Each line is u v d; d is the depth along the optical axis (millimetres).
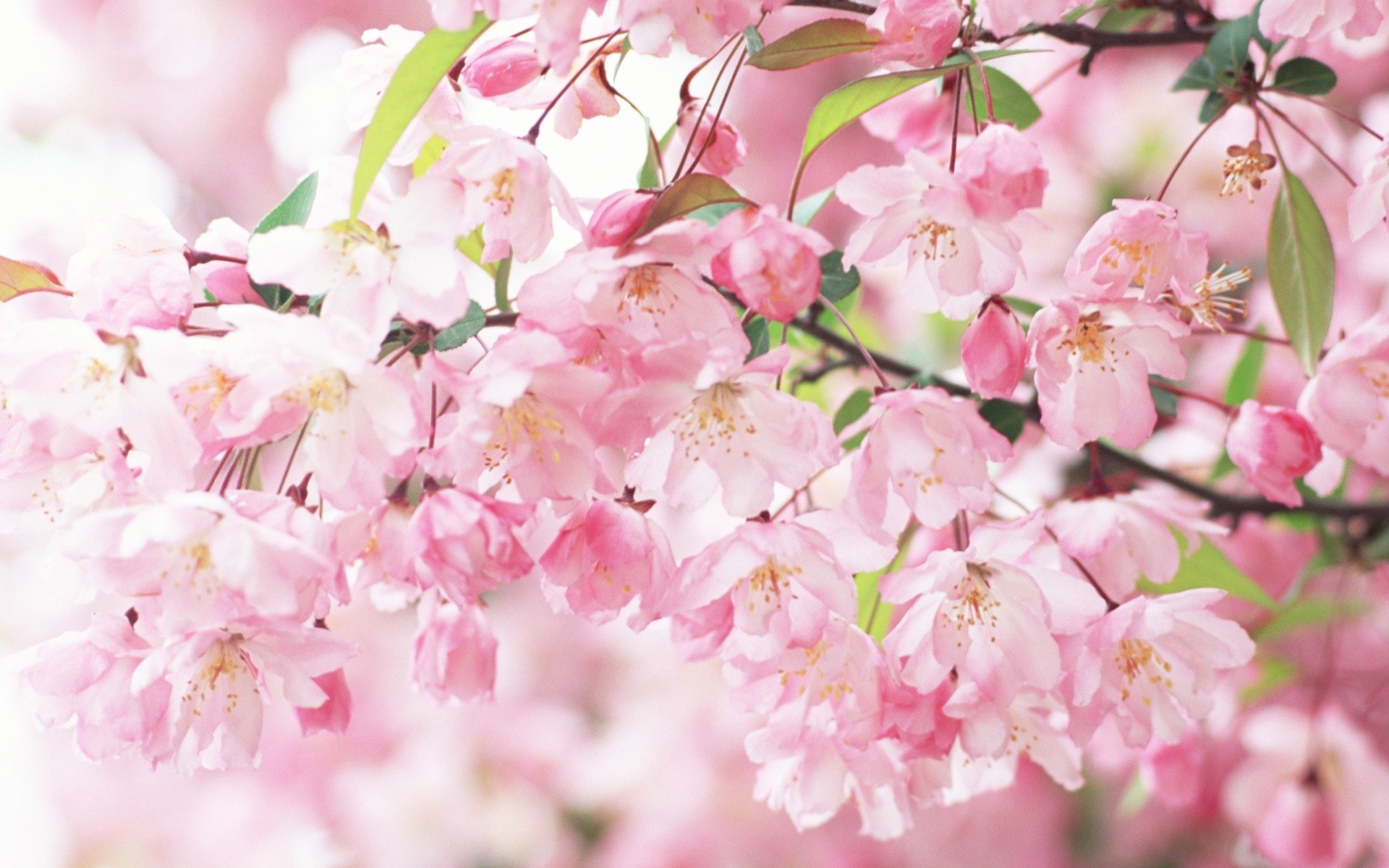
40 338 830
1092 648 870
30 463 843
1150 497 906
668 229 827
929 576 863
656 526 856
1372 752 1076
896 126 951
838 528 858
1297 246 926
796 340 972
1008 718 875
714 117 885
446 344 857
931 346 1048
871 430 851
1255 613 1037
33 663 857
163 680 854
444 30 820
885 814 918
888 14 851
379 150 823
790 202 854
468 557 829
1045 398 862
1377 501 979
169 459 831
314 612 856
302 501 851
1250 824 1115
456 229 833
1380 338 906
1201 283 896
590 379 830
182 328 840
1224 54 910
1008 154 837
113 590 830
